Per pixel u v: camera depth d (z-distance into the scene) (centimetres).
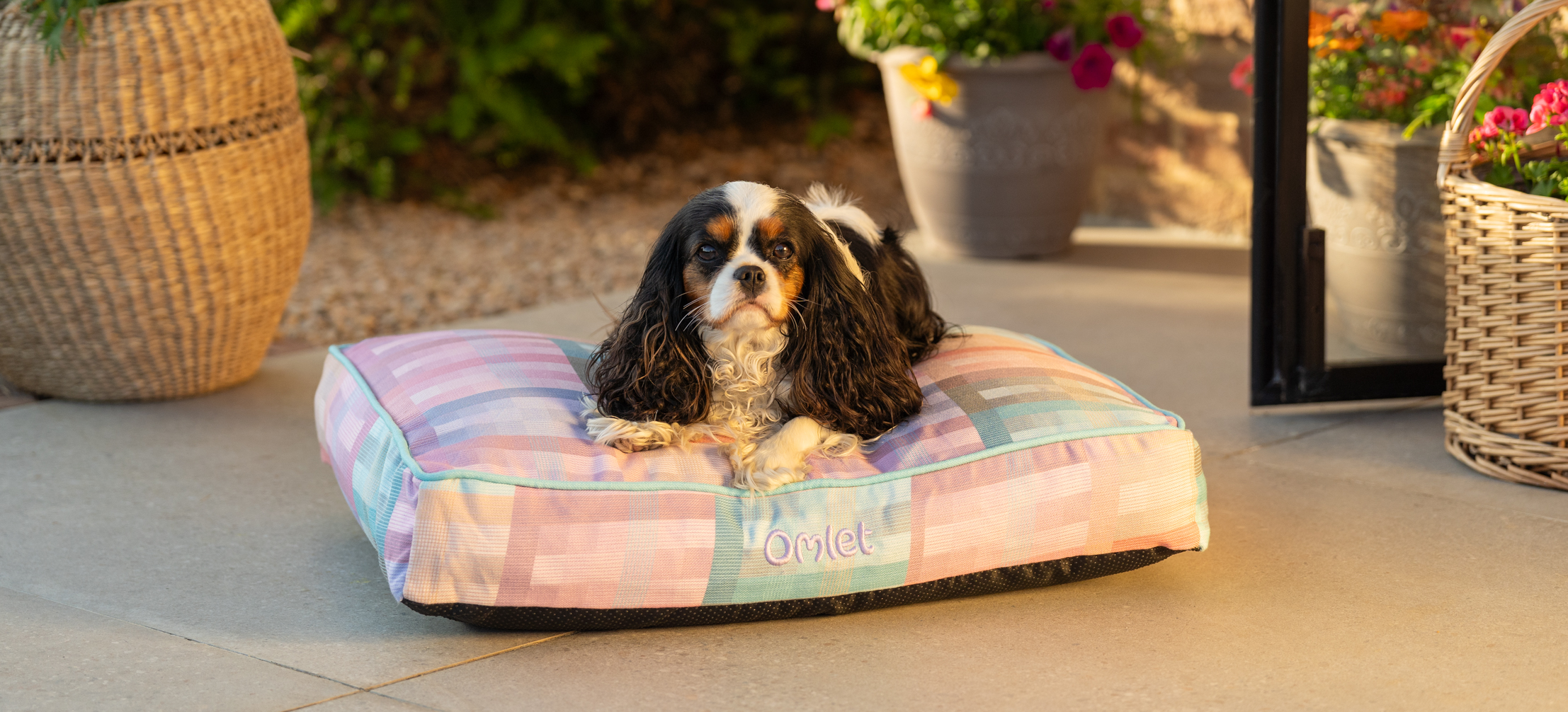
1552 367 292
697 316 249
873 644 231
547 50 702
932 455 244
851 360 254
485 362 273
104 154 340
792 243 246
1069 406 254
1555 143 320
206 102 352
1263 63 342
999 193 545
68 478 321
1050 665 221
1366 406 371
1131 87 614
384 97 693
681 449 246
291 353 445
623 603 228
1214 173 597
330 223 664
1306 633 232
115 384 374
